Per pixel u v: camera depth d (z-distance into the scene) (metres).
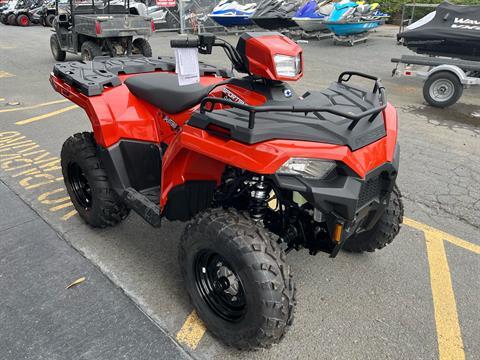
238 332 2.25
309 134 2.06
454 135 6.20
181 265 2.48
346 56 12.47
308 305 2.79
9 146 5.43
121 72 3.53
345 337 2.55
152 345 2.44
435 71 7.60
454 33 7.98
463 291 2.98
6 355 2.35
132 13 14.07
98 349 2.40
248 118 2.17
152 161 3.19
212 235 2.18
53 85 3.67
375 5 15.12
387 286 3.00
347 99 2.53
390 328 2.63
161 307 2.73
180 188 2.48
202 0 17.39
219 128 2.17
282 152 1.96
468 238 3.62
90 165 3.19
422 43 8.41
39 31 19.89
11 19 22.84
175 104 2.92
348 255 3.33
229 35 16.56
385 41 15.31
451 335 2.59
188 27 17.56
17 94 8.19
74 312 2.66
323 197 2.01
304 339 2.52
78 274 3.01
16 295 2.79
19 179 4.45
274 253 2.10
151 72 3.69
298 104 2.33
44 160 4.98
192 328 2.56
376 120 2.38
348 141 2.10
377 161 2.23
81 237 3.44
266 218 2.65
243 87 2.44
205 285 2.46
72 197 3.60
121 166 3.09
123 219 3.52
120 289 2.88
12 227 3.56
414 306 2.82
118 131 3.06
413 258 3.32
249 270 2.06
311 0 14.65
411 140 5.94
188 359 2.36
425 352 2.46
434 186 4.54
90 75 3.36
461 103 8.09
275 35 2.38
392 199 2.92
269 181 2.35
